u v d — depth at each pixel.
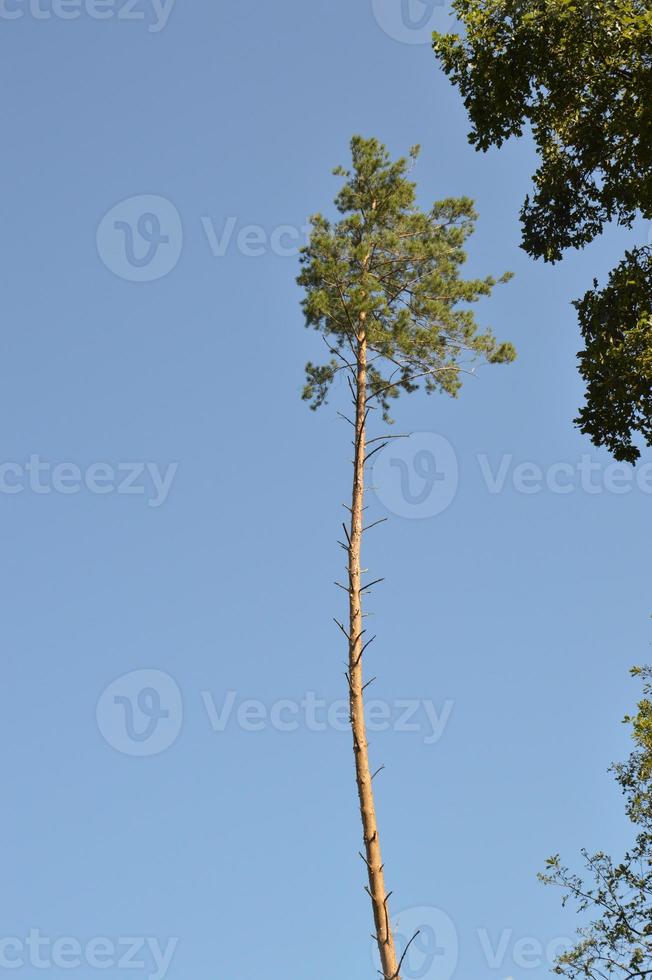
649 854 22.12
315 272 23.02
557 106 15.34
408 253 23.23
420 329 22.52
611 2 14.29
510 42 15.13
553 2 14.49
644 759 22.70
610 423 14.19
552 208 15.78
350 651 19.50
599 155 15.26
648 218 14.91
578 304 14.55
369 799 18.06
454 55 15.66
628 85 14.70
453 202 23.78
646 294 14.12
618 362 13.81
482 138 15.84
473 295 23.05
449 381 23.17
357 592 20.09
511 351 22.94
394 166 23.89
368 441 21.98
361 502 21.11
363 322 22.95
